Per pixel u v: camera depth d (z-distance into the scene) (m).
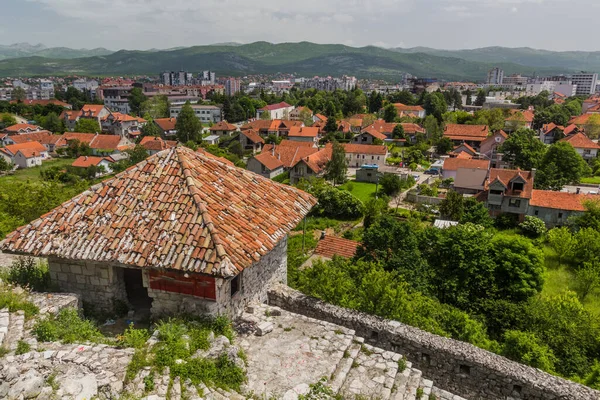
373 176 86.19
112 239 12.33
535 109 165.50
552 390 12.59
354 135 133.88
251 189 15.41
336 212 64.62
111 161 105.25
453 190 67.06
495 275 35.22
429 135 128.25
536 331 27.73
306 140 120.31
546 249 49.34
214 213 12.77
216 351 10.77
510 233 56.69
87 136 123.62
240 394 9.98
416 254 35.31
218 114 182.75
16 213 30.80
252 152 116.69
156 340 11.09
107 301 13.62
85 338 11.47
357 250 37.59
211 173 14.92
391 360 12.18
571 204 58.44
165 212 12.73
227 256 11.23
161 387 9.27
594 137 122.75
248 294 14.44
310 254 45.81
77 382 8.95
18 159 107.69
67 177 91.44
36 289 13.99
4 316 11.60
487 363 13.38
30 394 8.48
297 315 13.84
